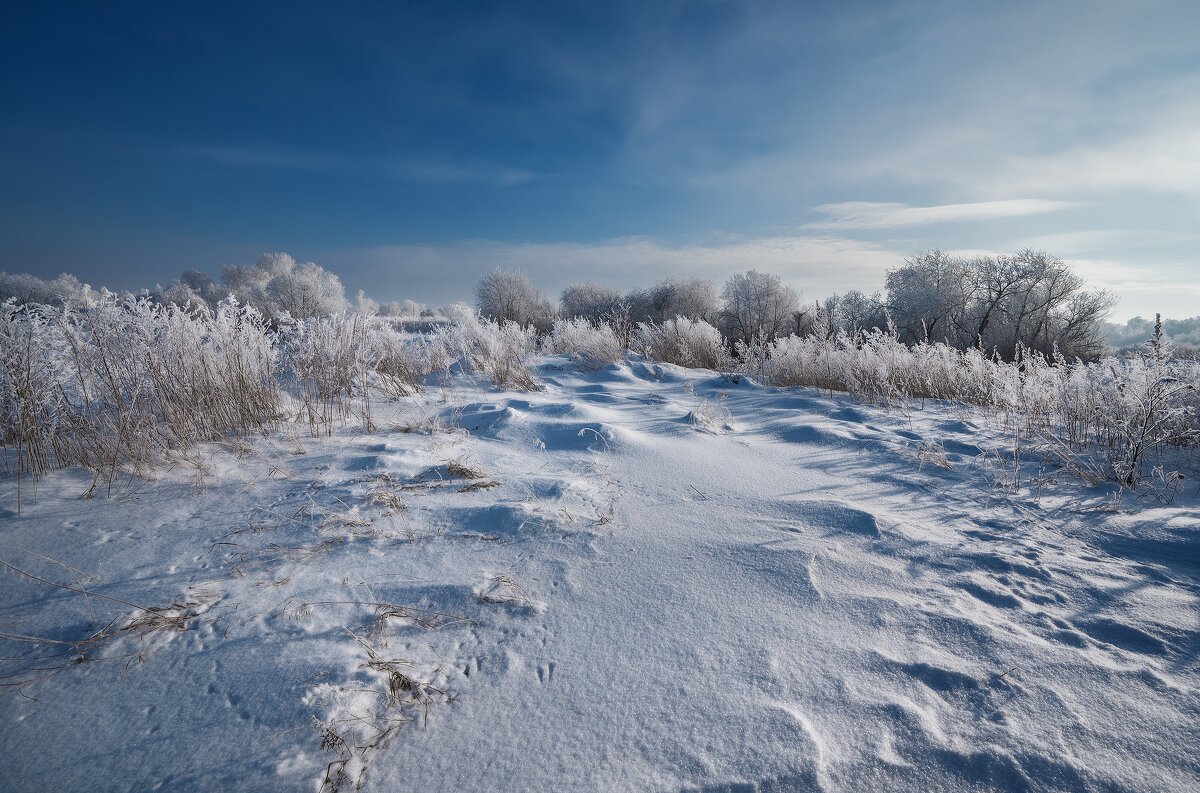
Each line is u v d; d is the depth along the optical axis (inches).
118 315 156.1
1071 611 83.5
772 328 1590.8
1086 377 190.7
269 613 80.8
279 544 100.5
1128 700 64.6
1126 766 55.7
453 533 107.4
